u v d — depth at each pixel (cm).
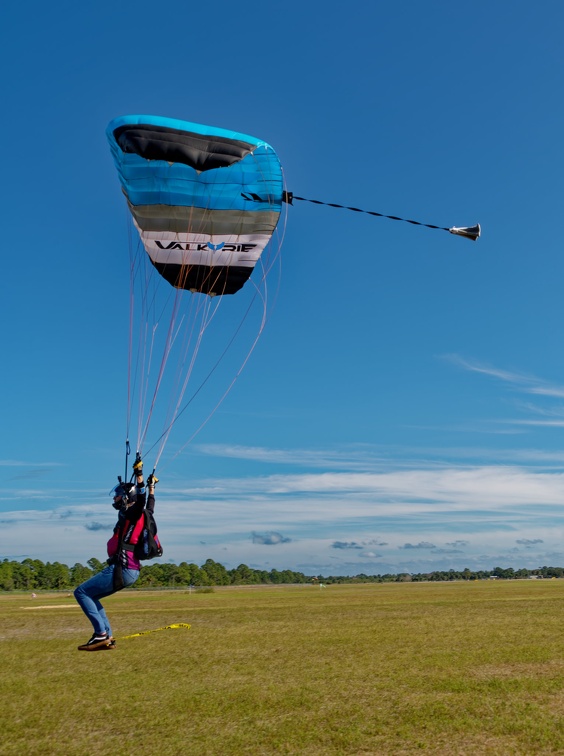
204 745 968
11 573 12062
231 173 1354
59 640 2064
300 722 1061
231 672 1470
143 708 1169
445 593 5094
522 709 1098
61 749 966
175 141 1309
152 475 1162
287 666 1530
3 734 1040
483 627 2180
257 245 1438
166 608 3588
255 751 940
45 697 1259
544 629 2086
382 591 6594
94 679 1416
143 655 1723
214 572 16175
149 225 1398
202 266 1454
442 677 1352
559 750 910
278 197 1388
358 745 952
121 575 1120
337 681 1346
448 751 920
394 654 1656
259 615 2898
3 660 1675
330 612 3027
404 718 1067
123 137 1309
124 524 1133
